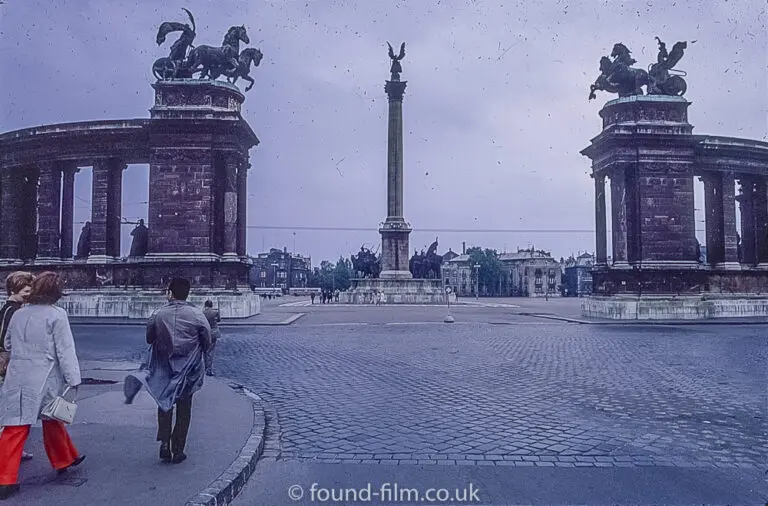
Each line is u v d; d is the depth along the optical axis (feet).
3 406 25.44
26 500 24.35
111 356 75.82
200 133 151.64
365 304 269.85
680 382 55.16
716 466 30.66
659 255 157.48
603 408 43.86
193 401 44.68
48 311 26.78
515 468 30.25
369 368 64.39
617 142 158.71
